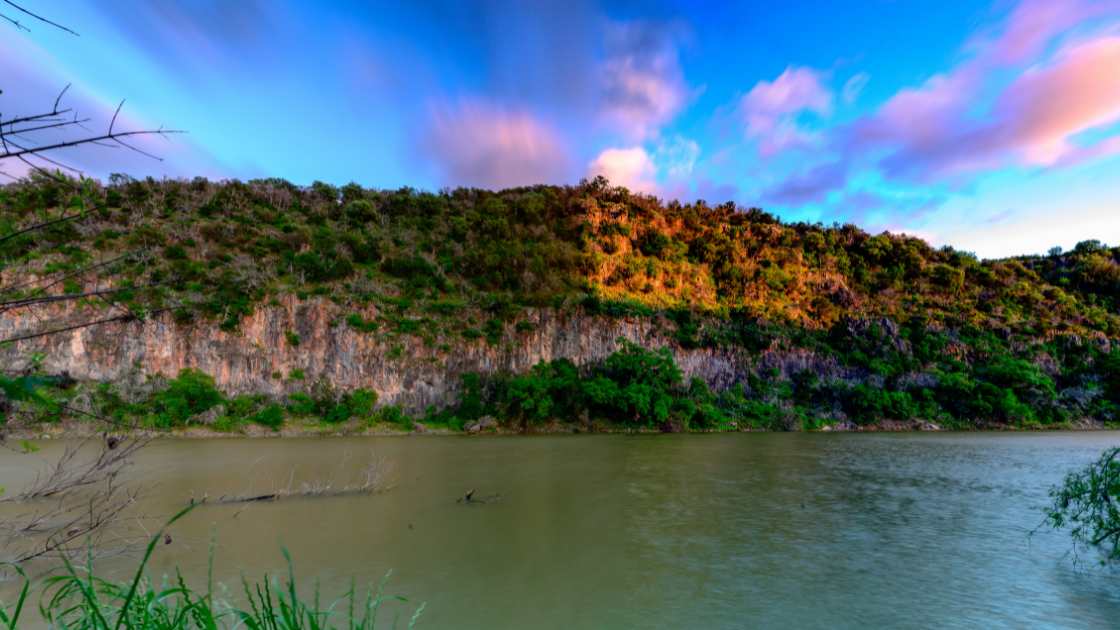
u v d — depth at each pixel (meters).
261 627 3.63
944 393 67.19
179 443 41.62
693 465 31.70
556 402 59.50
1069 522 18.83
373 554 14.66
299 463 30.72
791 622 11.27
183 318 53.81
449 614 11.29
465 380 58.94
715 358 70.31
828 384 67.94
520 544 15.77
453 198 104.25
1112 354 72.81
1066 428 64.44
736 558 14.88
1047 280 106.19
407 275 73.25
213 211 79.19
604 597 12.27
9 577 9.59
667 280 84.75
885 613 11.69
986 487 25.66
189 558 13.95
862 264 99.94
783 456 36.41
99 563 12.66
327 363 57.91
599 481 26.00
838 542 16.41
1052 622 11.34
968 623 11.28
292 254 69.38
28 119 3.10
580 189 103.56
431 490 23.34
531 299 67.88
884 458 35.88
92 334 50.06
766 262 91.31
